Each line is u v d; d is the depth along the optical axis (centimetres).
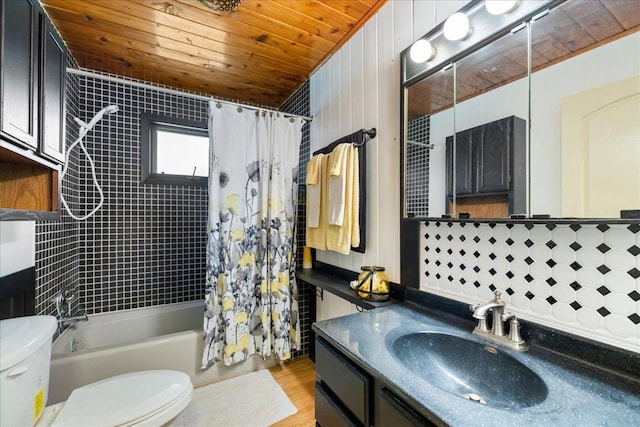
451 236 117
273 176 203
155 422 108
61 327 174
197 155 257
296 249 225
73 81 196
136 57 202
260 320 202
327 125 206
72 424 98
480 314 90
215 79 235
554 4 82
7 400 85
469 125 107
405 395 67
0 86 74
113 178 221
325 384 106
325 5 153
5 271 117
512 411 60
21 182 107
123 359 167
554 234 86
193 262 249
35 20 94
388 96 150
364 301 136
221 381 192
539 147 86
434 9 126
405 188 135
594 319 78
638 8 69
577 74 79
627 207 69
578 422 56
